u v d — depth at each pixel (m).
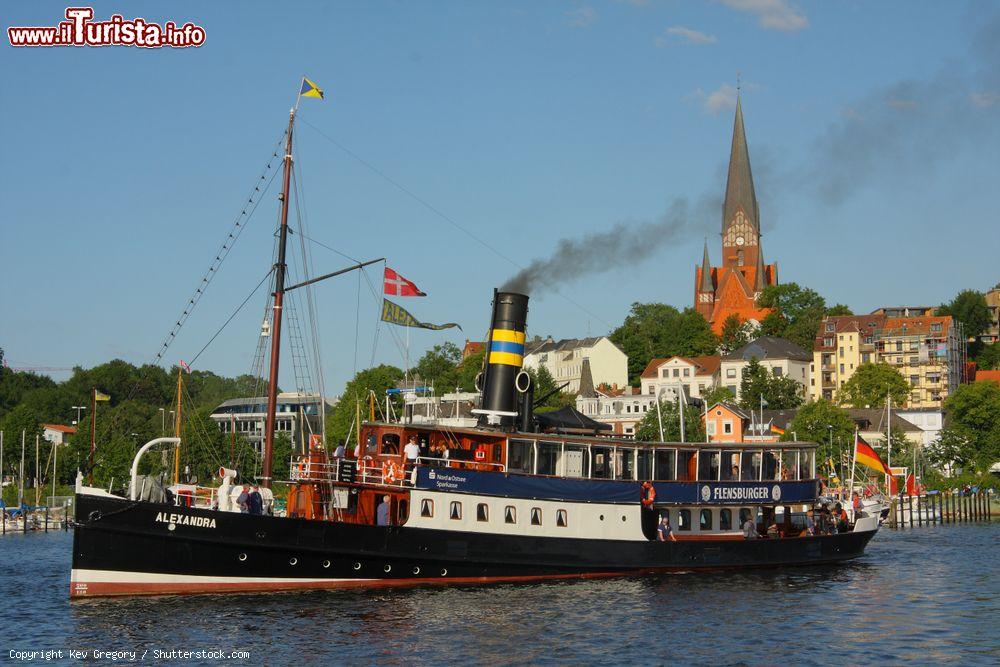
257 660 34.97
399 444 47.41
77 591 41.34
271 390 51.72
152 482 42.91
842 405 189.50
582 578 48.88
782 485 53.53
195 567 42.31
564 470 48.81
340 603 42.44
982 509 112.75
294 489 47.50
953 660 35.47
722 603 44.56
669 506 51.03
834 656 35.94
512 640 37.62
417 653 35.88
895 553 67.62
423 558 45.25
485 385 49.97
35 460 142.75
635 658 35.56
